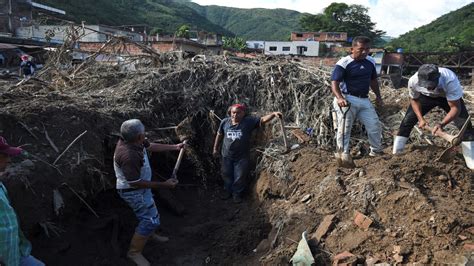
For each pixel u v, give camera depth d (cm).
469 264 301
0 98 487
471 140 438
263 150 556
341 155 448
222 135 548
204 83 653
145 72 664
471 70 2706
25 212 373
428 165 409
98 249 416
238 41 3534
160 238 463
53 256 382
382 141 550
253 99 642
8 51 1331
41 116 455
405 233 346
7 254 265
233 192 543
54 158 422
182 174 598
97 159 460
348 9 7775
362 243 351
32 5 2542
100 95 592
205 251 454
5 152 266
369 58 461
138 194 391
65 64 748
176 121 610
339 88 448
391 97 688
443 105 442
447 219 336
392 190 386
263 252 422
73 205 423
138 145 382
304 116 595
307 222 404
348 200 402
